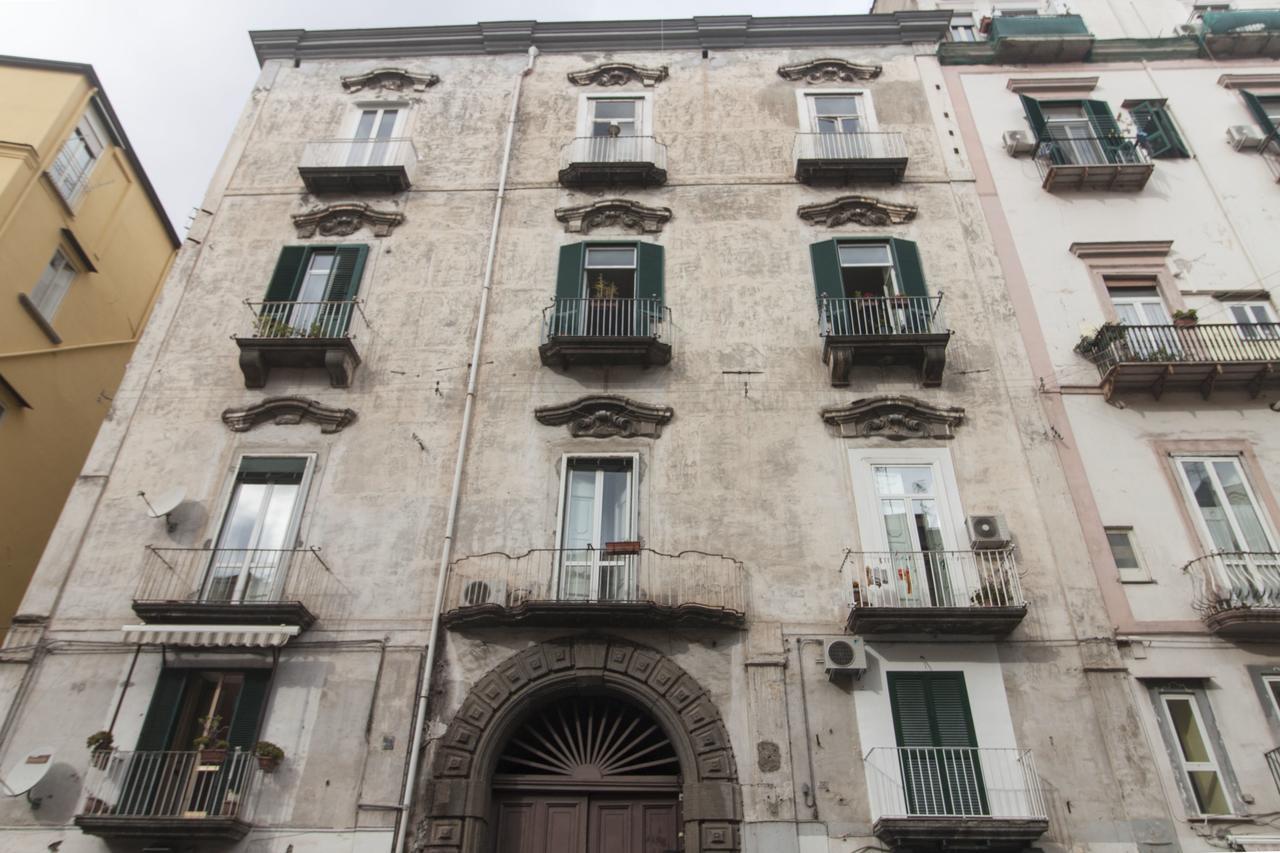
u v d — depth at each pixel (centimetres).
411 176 1862
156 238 2361
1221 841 1124
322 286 1711
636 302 1623
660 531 1393
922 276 1662
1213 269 1677
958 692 1247
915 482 1442
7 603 1658
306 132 1956
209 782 1181
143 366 1576
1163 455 1450
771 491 1428
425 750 1215
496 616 1283
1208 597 1285
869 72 2017
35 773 1172
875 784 1174
